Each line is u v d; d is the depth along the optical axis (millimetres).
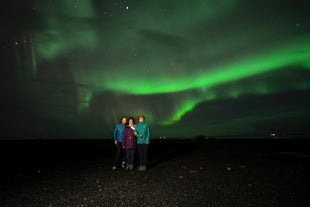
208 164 11602
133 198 6191
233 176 8766
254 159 13062
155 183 7883
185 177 8766
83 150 21000
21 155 17328
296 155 14578
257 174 9047
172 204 5656
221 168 10445
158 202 5820
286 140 27812
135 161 13461
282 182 7707
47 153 18594
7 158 15578
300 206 5414
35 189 7410
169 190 6938
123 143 10758
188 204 5637
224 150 18344
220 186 7309
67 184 8023
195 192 6672
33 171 10758
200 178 8539
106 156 16328
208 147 21484
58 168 11469
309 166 10688
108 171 10391
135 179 8594
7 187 7730
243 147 20469
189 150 18984
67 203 5887
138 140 10531
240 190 6801
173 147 22078
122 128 11016
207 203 5676
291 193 6434
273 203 5625
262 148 19094
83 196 6477
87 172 10250
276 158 13328
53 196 6547
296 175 8766
